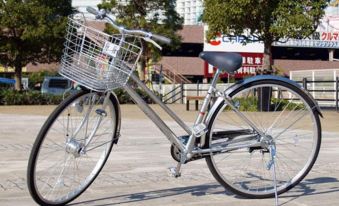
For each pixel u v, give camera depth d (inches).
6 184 197.0
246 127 169.5
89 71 144.0
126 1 1037.2
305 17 678.5
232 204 167.8
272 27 687.7
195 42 1704.0
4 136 362.9
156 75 1238.3
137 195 179.9
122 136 364.2
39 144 151.4
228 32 717.9
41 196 156.0
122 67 145.6
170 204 167.6
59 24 964.0
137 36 147.1
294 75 923.4
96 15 147.9
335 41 1728.6
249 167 202.1
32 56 1020.5
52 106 849.5
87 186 168.1
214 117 163.8
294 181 179.0
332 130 427.5
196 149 162.7
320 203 170.7
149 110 159.2
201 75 1720.0
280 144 179.8
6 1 945.5
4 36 984.3
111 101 160.4
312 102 176.9
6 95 902.4
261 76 169.6
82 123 156.1
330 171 228.4
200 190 188.4
